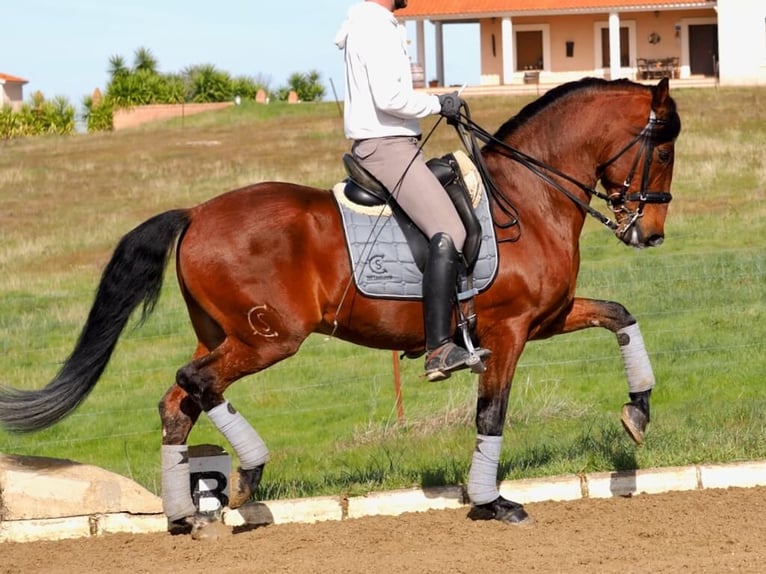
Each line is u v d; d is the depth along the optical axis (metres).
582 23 55.59
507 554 8.09
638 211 9.16
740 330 17.80
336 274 8.55
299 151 40.44
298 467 12.20
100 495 9.25
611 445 10.85
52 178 38.53
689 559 7.72
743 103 43.25
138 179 37.34
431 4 55.19
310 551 8.52
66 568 8.32
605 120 9.10
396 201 8.58
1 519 9.17
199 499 9.32
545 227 8.93
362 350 19.02
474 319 8.73
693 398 14.73
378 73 8.37
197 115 54.97
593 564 7.75
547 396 14.88
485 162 9.06
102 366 8.73
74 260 26.77
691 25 54.84
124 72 63.72
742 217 25.97
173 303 21.39
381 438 13.53
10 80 79.12
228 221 8.61
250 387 17.19
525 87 52.56
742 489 9.70
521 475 10.14
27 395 8.63
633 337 9.41
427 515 9.42
